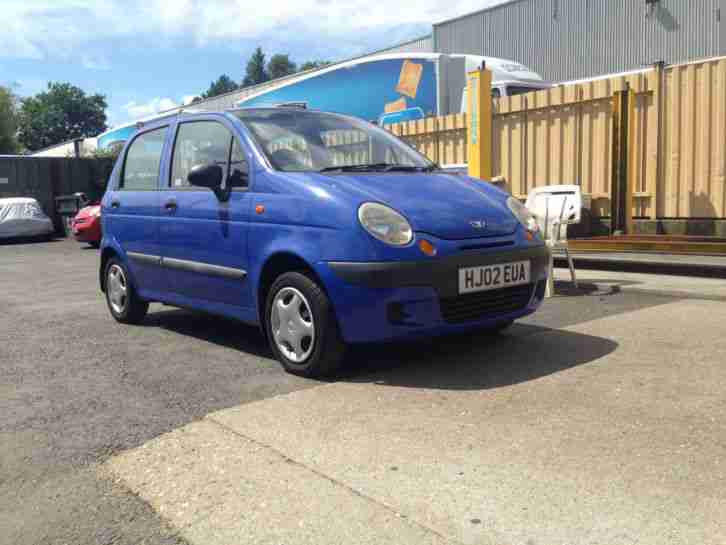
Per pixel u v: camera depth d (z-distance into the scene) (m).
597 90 9.92
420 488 2.71
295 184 4.33
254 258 4.50
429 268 3.91
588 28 24.95
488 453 3.00
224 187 4.84
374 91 14.90
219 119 5.13
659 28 23.05
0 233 18.27
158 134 5.84
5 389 4.32
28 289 9.16
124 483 2.92
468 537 2.36
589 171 10.14
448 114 13.84
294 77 19.64
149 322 6.34
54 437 3.46
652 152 9.65
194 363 4.76
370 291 3.87
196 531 2.51
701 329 4.96
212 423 3.53
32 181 21.31
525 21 26.75
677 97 9.36
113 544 2.46
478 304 4.18
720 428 3.15
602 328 5.15
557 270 8.29
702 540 2.27
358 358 4.61
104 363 4.87
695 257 7.62
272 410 3.67
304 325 4.20
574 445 3.04
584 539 2.31
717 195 9.11
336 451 3.10
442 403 3.66
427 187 4.43
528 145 10.91
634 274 7.66
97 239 16.39
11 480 3.00
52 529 2.58
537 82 13.95
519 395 3.72
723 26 21.45
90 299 7.98
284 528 2.49
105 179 22.25
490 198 4.55
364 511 2.57
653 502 2.52
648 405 3.48
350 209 3.99
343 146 5.05
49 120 96.75
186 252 5.19
